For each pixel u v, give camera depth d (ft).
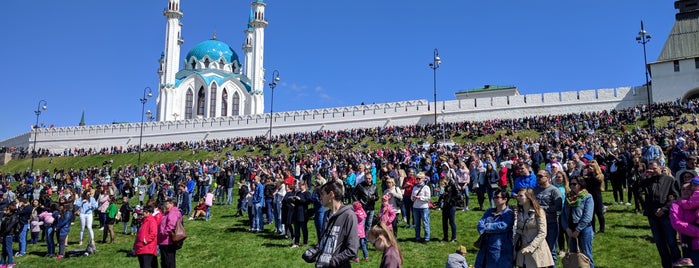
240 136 260.01
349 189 73.15
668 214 33.81
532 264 27.99
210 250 54.60
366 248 46.24
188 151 226.17
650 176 35.83
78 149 276.00
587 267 29.37
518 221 29.14
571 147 92.32
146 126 279.90
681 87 193.98
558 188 35.50
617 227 50.31
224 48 347.97
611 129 154.30
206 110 316.40
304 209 52.60
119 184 118.62
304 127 249.75
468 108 222.69
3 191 114.11
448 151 118.32
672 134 113.50
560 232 40.32
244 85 333.01
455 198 50.03
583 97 206.18
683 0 215.72
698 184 28.99
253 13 338.13
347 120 242.37
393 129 203.82
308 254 25.23
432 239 51.44
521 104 214.90
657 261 40.06
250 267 46.21
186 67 344.08
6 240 54.08
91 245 58.49
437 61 181.88
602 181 47.85
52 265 53.57
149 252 39.11
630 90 200.13
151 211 40.70
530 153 102.47
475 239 50.29
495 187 63.05
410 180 59.00
